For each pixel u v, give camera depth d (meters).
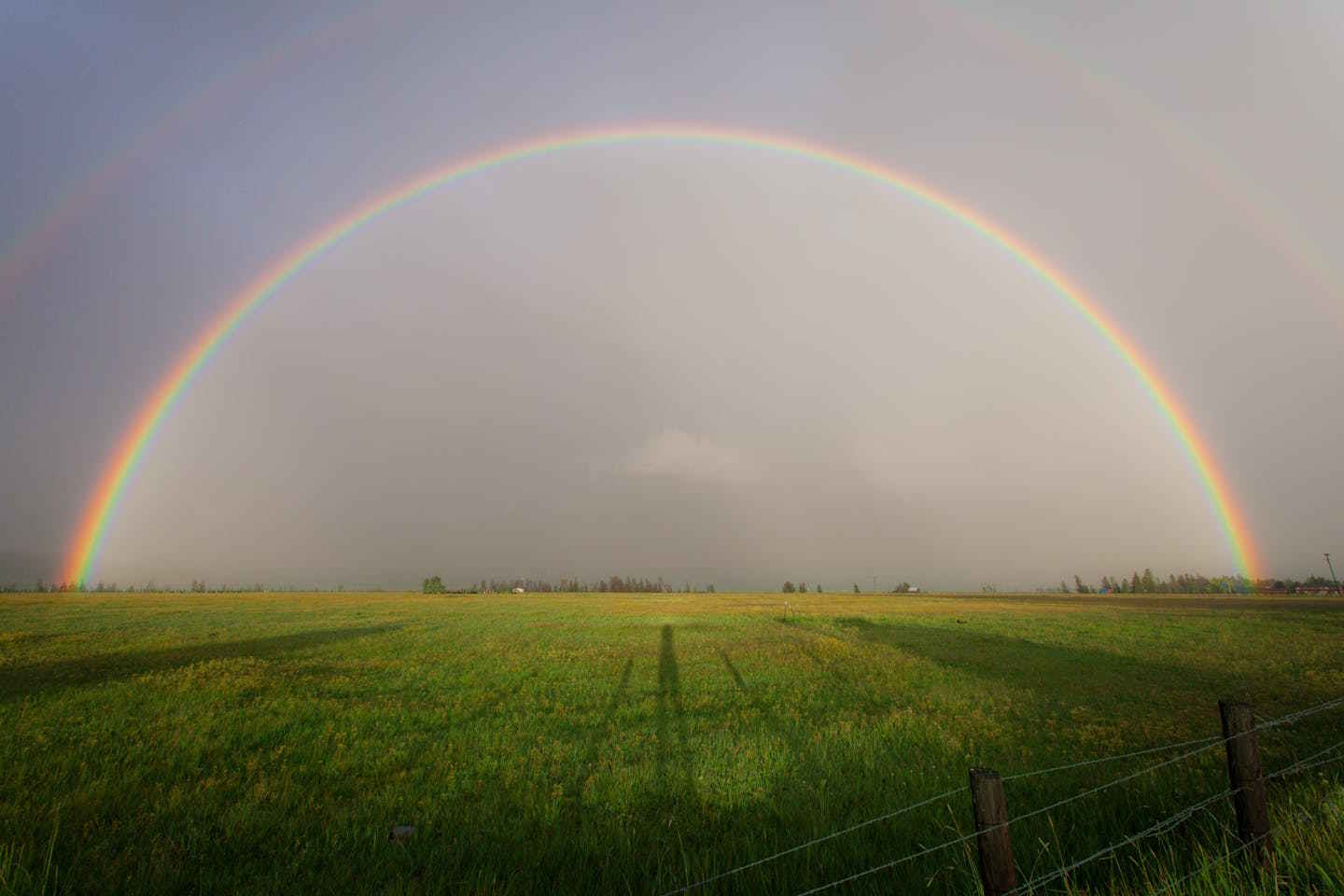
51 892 5.57
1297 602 77.06
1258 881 5.04
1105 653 23.89
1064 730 11.59
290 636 30.53
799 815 7.50
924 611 54.41
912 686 16.84
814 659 22.30
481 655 23.22
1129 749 10.39
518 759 9.91
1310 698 14.98
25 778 8.61
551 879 6.11
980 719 12.53
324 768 9.47
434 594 135.25
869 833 6.96
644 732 11.70
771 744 10.52
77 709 13.05
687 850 6.61
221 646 25.55
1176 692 15.87
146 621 39.94
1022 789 8.24
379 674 18.55
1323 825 5.62
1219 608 60.66
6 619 40.28
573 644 27.36
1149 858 5.86
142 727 11.54
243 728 11.61
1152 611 53.34
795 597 108.12
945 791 8.23
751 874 5.95
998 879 4.00
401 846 6.69
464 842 6.72
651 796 8.28
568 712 13.52
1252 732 5.48
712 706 14.20
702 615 49.84
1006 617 45.84
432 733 11.87
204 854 6.43
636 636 31.66
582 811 7.77
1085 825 6.90
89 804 7.61
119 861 6.13
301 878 6.00
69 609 53.91
